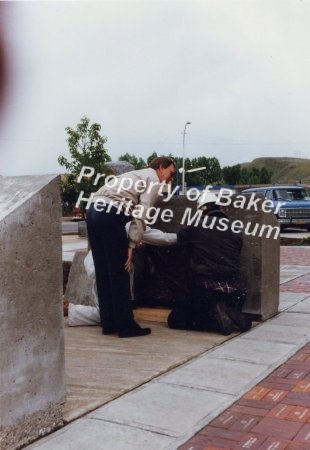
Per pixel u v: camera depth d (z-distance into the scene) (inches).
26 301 111.1
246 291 217.5
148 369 160.1
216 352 177.3
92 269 227.3
